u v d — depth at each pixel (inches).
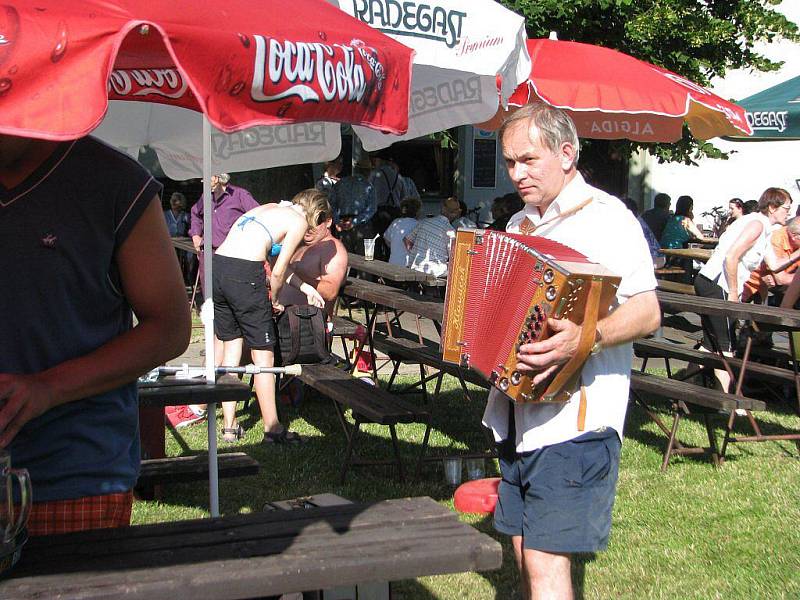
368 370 343.3
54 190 85.7
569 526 111.3
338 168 542.3
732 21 546.6
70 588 76.0
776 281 323.6
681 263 536.7
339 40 92.6
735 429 281.6
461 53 154.3
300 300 274.4
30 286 85.9
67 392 85.7
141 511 203.0
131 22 69.9
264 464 239.3
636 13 498.6
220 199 379.9
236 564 81.0
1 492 78.3
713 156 565.9
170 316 91.5
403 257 434.9
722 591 163.5
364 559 82.2
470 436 268.5
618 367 114.7
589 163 688.4
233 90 79.4
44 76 64.7
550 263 104.0
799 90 403.5
